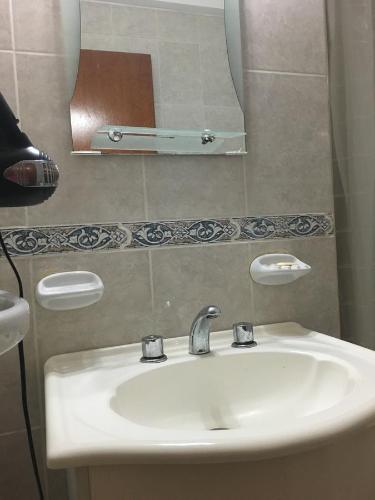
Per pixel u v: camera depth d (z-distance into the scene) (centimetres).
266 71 106
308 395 83
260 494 51
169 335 97
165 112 98
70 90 91
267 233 106
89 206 92
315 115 111
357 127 120
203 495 51
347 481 55
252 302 104
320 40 111
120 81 94
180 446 48
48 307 83
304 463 52
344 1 118
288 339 96
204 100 101
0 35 87
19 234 87
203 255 100
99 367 84
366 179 121
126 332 94
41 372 88
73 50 91
